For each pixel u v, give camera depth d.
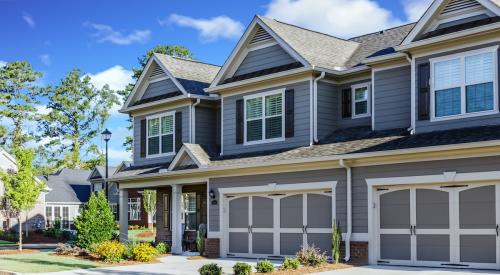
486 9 17.73
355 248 19.00
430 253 17.66
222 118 25.06
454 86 18.09
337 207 19.70
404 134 19.20
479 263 16.66
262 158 22.27
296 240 21.28
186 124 26.91
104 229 25.84
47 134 74.69
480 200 16.73
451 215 17.27
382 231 18.70
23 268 19.78
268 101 23.38
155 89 28.83
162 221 29.12
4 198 34.94
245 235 23.02
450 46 18.22
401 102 20.22
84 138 76.06
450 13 18.48
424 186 17.88
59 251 26.30
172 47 59.06
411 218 18.09
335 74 22.31
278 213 21.92
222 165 23.16
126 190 29.25
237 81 24.05
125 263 21.28
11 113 70.75
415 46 18.72
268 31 23.09
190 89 26.83
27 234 43.72
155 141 28.44
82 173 66.75
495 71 17.22
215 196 23.97
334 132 22.41
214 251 23.70
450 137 17.16
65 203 60.22
